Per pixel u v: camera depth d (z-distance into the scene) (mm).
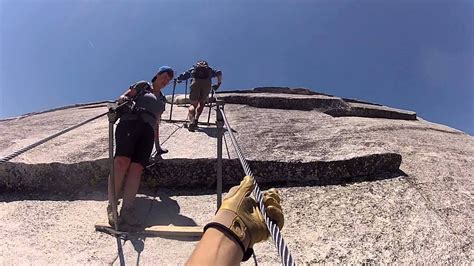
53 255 3840
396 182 5418
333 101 10453
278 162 5457
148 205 4883
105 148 6004
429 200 5059
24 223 4426
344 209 4770
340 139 6746
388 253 3967
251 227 1763
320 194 5148
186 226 4367
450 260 3881
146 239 4129
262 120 8438
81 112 9445
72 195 5207
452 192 5352
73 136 6875
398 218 4559
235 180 5469
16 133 7355
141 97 4691
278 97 10406
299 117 8930
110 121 3986
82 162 5301
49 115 9398
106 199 5051
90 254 3879
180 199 5094
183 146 6250
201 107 7922
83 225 4406
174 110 9984
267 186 5418
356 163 5551
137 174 4453
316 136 7031
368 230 4336
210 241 1624
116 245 4039
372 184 5371
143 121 4551
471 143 8336
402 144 7414
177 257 3852
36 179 5301
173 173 5406
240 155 3459
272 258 3824
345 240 4168
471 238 4270
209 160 5414
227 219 1729
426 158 6641
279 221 1942
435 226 4414
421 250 4016
